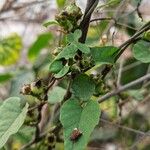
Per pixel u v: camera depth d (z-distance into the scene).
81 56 0.40
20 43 0.82
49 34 0.71
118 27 0.57
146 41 0.42
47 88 0.43
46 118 0.59
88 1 0.42
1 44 0.81
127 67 0.70
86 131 0.37
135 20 0.57
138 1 0.50
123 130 0.66
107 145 0.75
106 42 0.50
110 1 0.44
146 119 0.77
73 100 0.40
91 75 0.41
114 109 0.64
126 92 0.61
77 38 0.40
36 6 0.73
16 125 0.41
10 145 0.70
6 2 0.73
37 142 0.54
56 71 0.39
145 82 0.68
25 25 0.81
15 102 0.44
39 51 0.76
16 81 0.75
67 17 0.41
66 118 0.39
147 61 0.40
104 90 0.42
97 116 0.38
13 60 0.84
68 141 0.38
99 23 0.53
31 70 0.76
